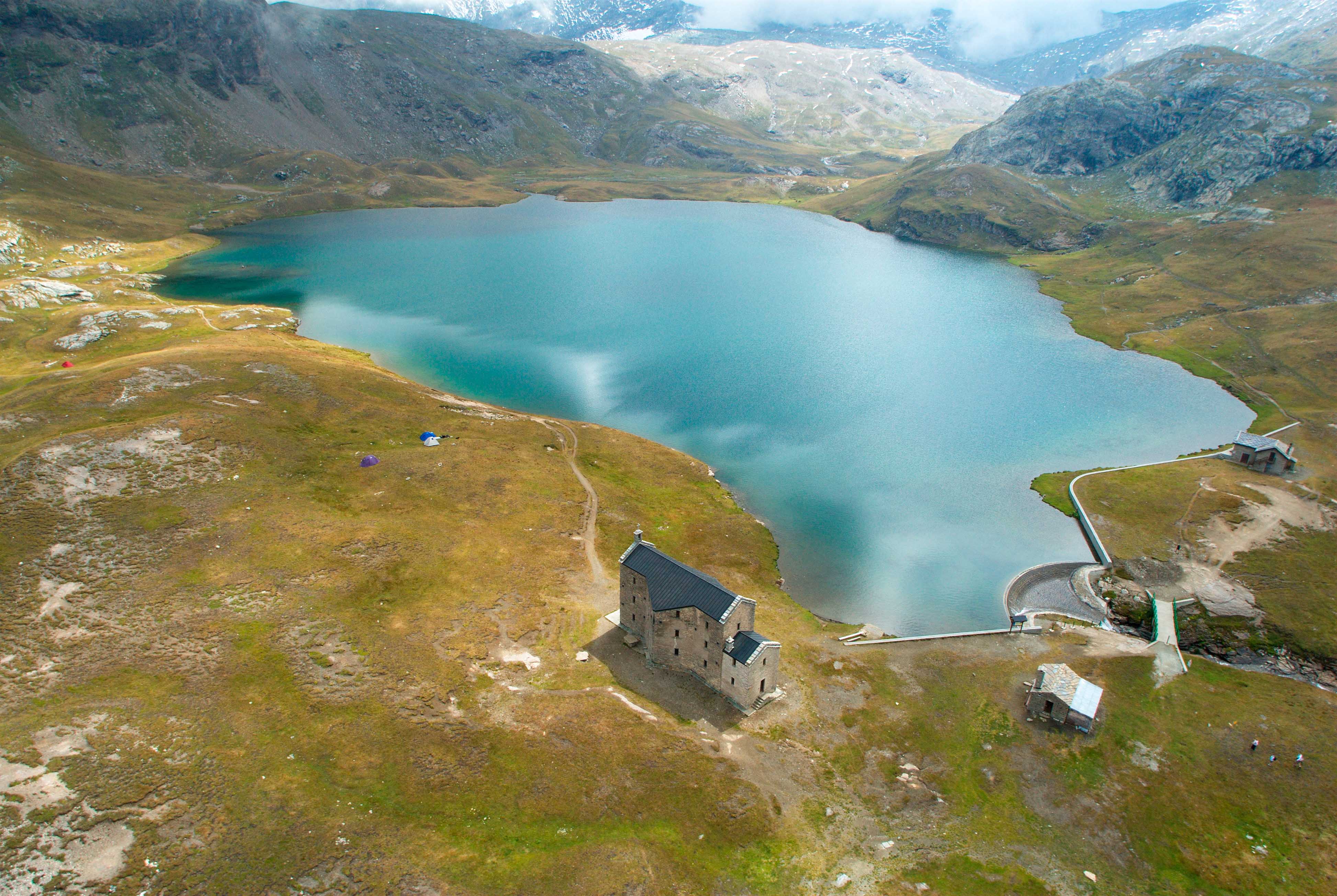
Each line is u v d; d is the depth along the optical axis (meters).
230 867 53.34
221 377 135.50
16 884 50.44
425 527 99.94
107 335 174.25
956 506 119.81
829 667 81.44
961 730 73.19
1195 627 89.50
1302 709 76.50
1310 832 62.34
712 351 195.88
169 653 73.12
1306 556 98.50
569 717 70.44
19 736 61.97
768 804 63.38
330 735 65.81
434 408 142.38
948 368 185.25
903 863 58.97
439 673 74.75
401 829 58.06
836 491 124.69
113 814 56.06
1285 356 174.38
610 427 144.38
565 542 101.19
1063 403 162.12
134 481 99.31
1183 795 65.94
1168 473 124.38
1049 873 58.69
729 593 74.38
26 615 76.19
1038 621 91.25
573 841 58.59
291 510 99.94
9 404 122.44
